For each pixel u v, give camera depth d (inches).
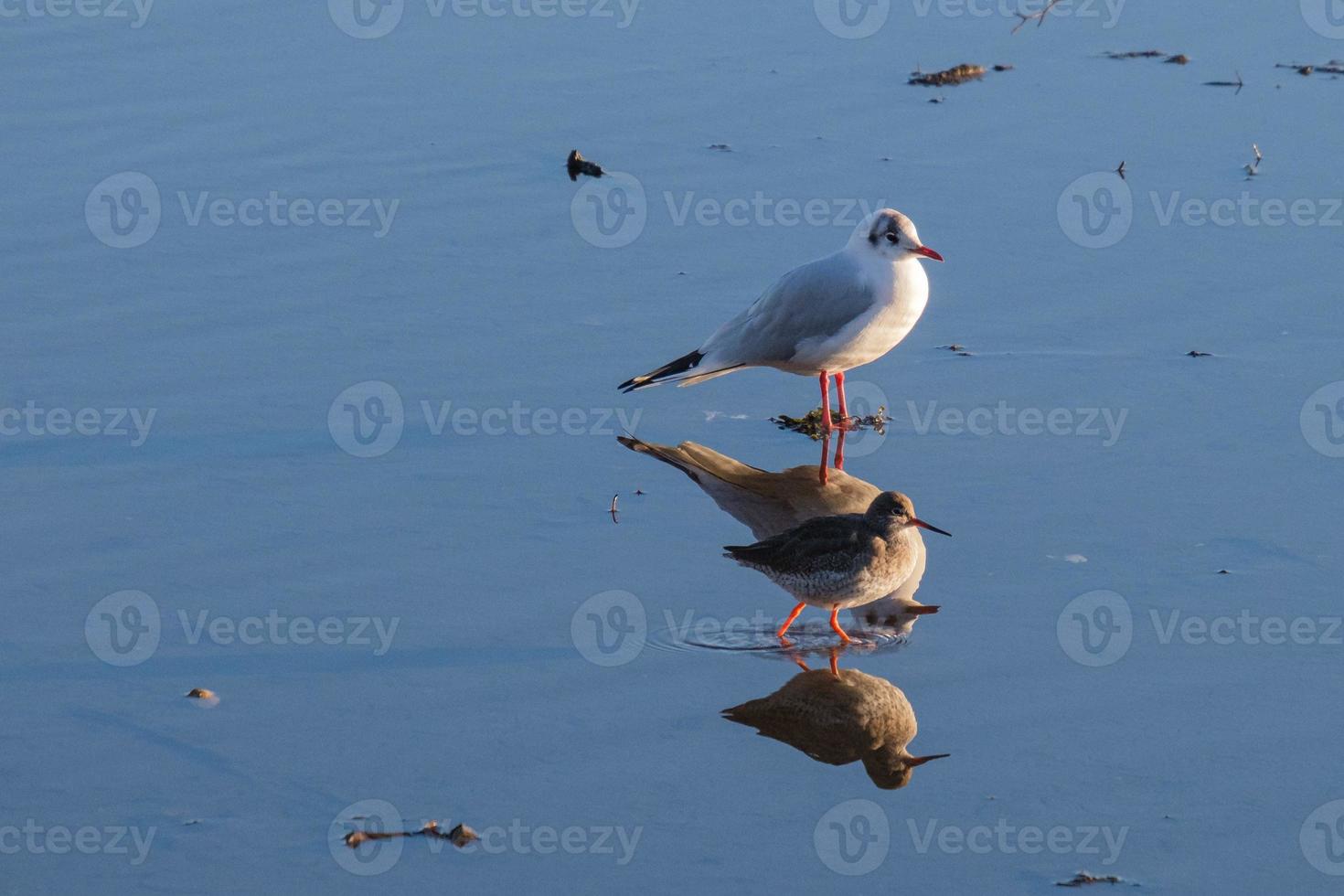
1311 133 824.3
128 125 845.2
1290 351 620.4
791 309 596.7
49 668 435.2
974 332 650.2
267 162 808.9
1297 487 527.8
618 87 906.7
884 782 389.1
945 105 874.8
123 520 515.8
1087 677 431.2
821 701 424.2
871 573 449.4
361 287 687.7
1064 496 530.0
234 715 415.5
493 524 517.0
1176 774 389.1
